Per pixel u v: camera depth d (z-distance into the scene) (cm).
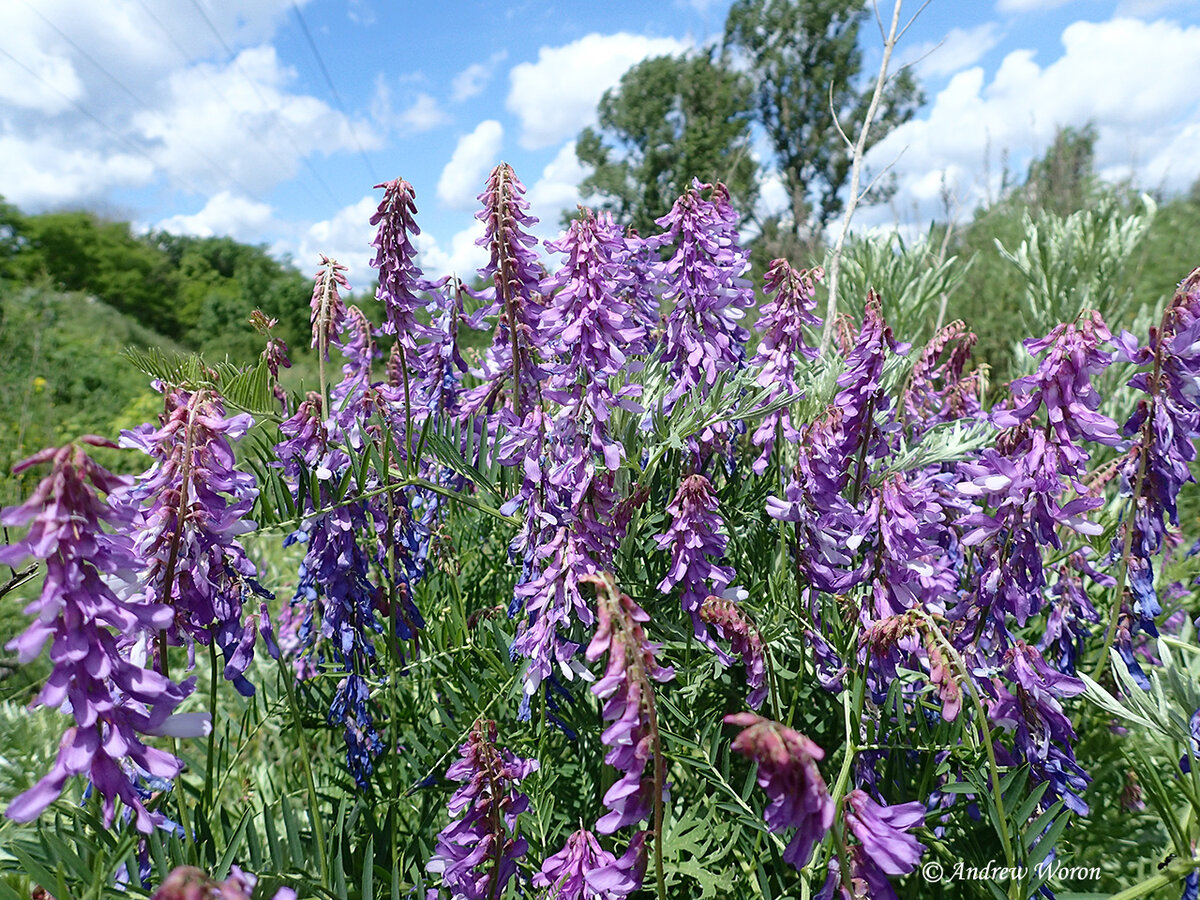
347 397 255
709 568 194
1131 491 204
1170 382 188
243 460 203
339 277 225
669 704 187
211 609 154
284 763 289
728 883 171
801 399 257
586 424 204
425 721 240
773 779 105
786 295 244
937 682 144
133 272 5194
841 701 205
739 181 2047
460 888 167
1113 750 219
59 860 122
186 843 147
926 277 385
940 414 331
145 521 147
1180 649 222
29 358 1222
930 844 172
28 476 592
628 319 223
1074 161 892
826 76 2819
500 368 242
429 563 301
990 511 202
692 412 226
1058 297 397
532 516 213
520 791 173
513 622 260
